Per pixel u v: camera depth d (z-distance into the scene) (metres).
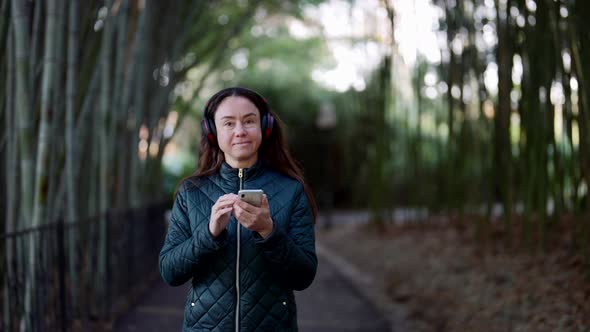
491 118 4.93
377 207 7.60
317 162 13.50
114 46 4.32
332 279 5.57
